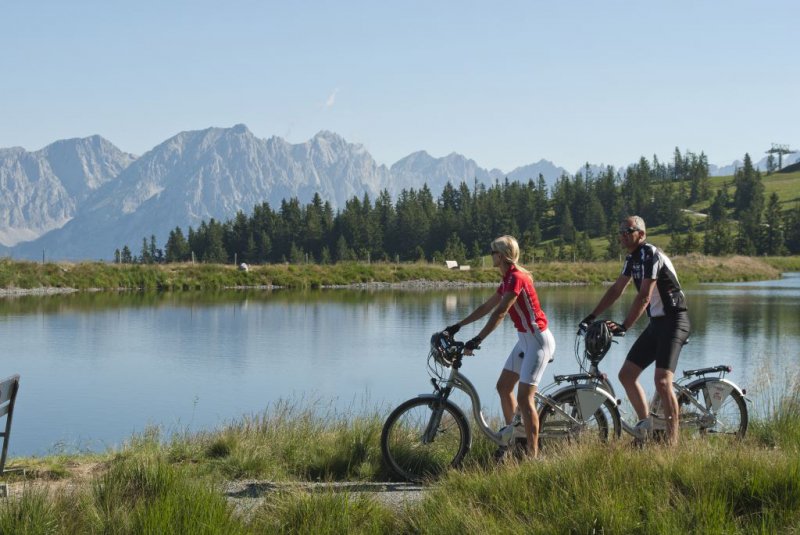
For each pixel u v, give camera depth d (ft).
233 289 163.84
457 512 18.40
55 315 102.06
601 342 25.45
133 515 18.26
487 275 204.33
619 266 231.09
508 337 83.30
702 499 18.20
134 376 59.57
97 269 157.79
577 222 613.11
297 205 590.14
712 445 23.45
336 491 21.77
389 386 55.67
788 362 62.13
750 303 129.80
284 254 560.20
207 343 78.07
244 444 28.35
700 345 74.13
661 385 25.23
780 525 17.44
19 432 42.14
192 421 44.52
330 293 154.20
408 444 25.54
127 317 101.04
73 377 59.16
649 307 26.02
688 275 234.38
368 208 593.42
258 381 57.72
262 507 19.95
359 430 29.12
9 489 23.09
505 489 19.93
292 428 31.60
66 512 18.58
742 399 28.09
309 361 67.10
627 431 25.90
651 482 19.66
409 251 556.10
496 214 563.07
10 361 66.28
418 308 117.91
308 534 18.19
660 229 591.37
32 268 149.38
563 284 201.77
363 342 79.41
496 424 29.22
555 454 22.12
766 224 516.32
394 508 20.38
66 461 27.96
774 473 19.27
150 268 165.68
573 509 18.15
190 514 18.31
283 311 111.55
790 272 330.13
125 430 42.37
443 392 25.35
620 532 17.31
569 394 25.43
